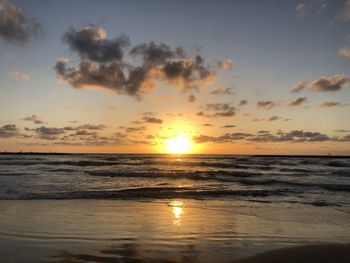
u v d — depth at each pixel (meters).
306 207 13.38
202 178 27.25
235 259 6.86
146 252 7.24
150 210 12.20
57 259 6.63
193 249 7.52
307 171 38.41
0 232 8.56
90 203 13.55
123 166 45.84
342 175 32.00
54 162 54.56
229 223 10.17
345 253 7.30
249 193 17.41
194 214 11.57
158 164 53.66
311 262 6.73
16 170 33.28
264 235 8.83
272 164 58.81
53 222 9.82
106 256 6.89
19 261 6.46
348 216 11.53
